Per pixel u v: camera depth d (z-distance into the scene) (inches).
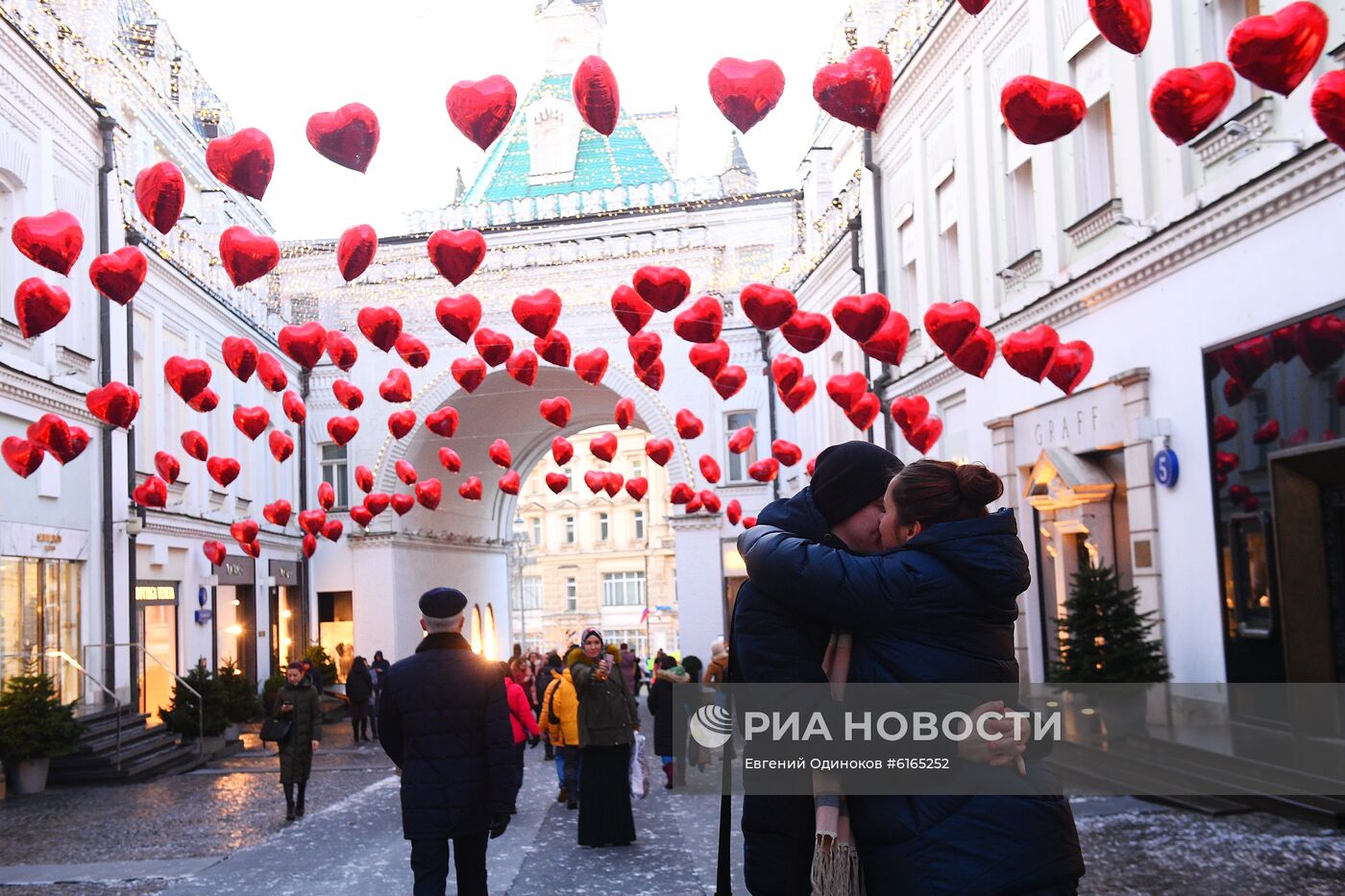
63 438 477.1
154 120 956.0
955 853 100.3
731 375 572.7
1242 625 423.8
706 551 1290.6
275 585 1214.9
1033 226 627.2
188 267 984.3
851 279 962.7
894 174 839.7
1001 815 101.6
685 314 487.5
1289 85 225.6
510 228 1333.7
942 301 747.4
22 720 614.9
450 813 222.1
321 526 815.7
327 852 409.7
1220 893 280.2
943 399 751.1
